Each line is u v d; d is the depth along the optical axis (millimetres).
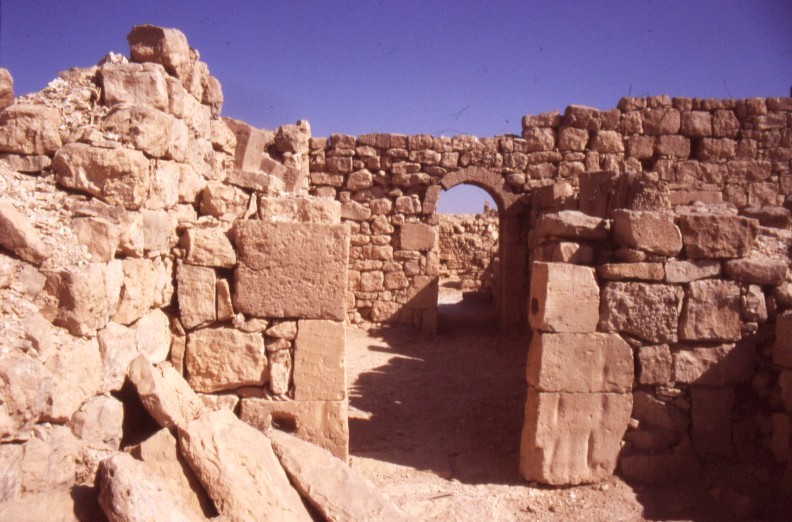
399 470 5984
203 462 3947
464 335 13273
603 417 5707
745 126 13719
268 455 4316
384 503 4320
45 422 3557
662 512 5234
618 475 5742
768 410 5754
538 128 13805
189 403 4789
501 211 13938
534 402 5711
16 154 4527
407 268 13469
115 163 4477
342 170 13586
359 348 11703
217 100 7215
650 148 13750
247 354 5270
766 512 5188
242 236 5219
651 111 13766
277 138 11906
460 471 6020
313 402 5281
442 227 22594
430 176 13602
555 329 5648
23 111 4516
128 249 4520
